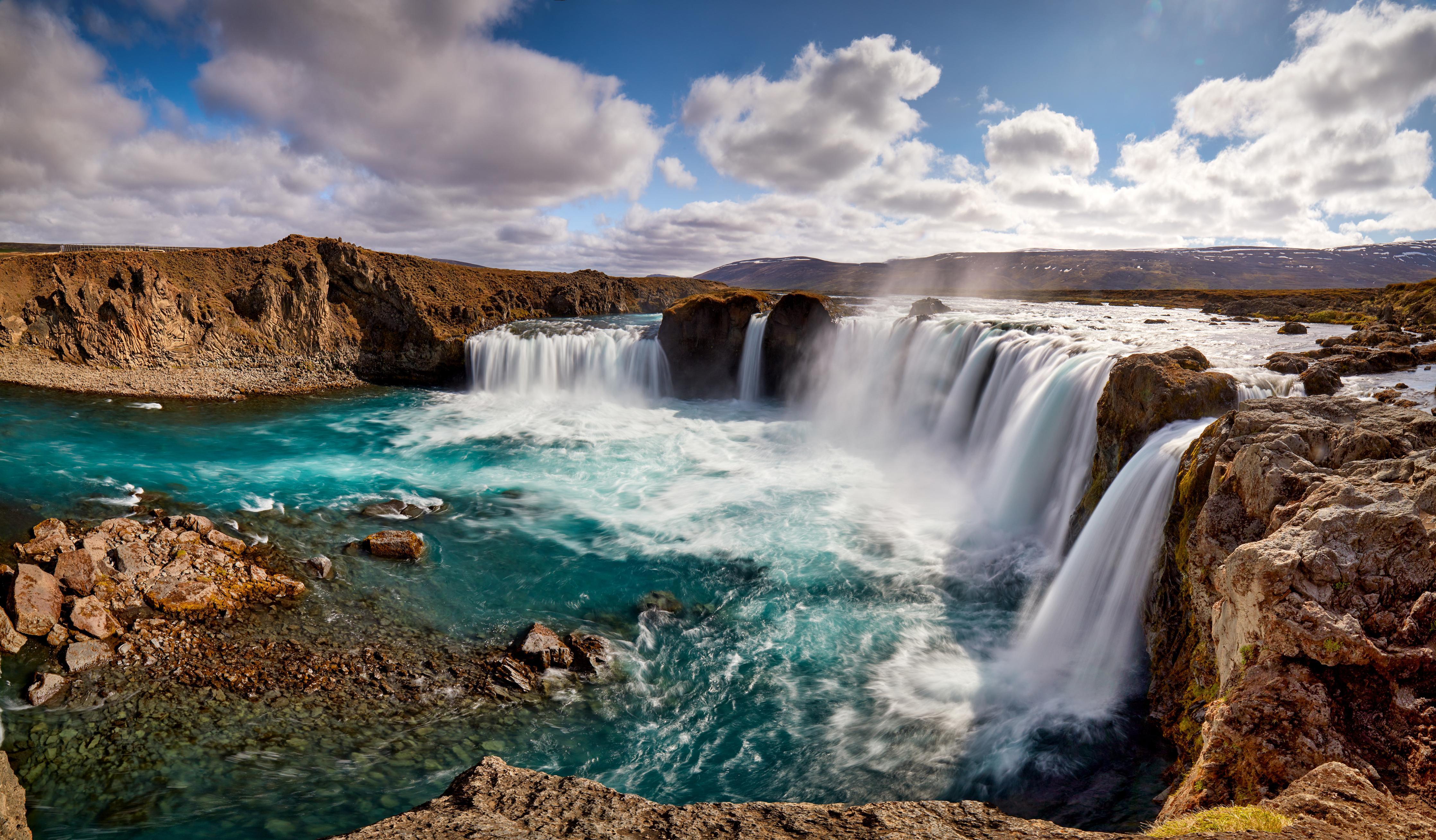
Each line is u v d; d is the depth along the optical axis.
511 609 13.34
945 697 10.98
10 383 28.83
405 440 26.36
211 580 12.40
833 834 4.54
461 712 10.20
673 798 8.86
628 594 14.23
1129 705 9.92
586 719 10.32
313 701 10.09
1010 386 22.36
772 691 11.17
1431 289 34.25
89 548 12.53
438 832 4.07
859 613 13.69
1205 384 12.83
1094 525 12.67
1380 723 5.14
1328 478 6.90
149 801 8.00
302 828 7.76
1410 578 5.46
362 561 14.53
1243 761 5.55
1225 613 7.05
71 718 9.12
